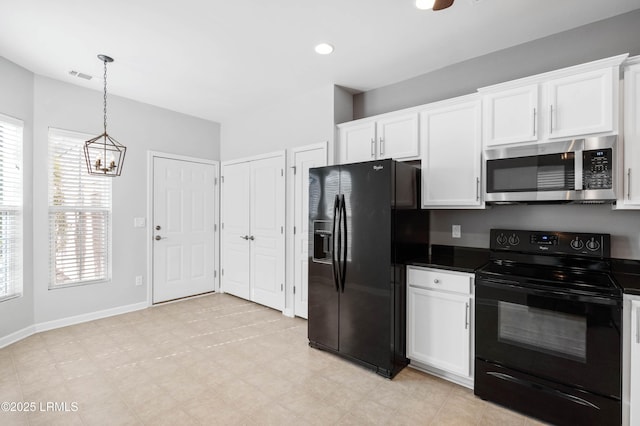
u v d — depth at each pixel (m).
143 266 3.92
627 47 2.14
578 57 2.30
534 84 2.12
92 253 3.50
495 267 2.21
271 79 3.19
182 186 4.28
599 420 1.70
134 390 2.18
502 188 2.22
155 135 4.00
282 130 3.83
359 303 2.52
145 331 3.21
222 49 2.61
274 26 2.29
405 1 2.01
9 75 2.82
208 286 4.58
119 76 3.13
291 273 3.73
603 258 2.08
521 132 2.17
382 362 2.39
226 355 2.72
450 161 2.54
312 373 2.44
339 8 2.08
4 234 2.83
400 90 3.23
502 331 2.02
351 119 3.55
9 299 2.86
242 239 4.35
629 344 1.65
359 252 2.52
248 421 1.88
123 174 3.73
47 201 3.16
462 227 2.80
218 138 4.67
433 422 1.88
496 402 2.05
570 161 1.96
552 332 1.84
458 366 2.22
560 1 2.00
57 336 3.04
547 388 1.86
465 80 2.81
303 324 3.46
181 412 1.96
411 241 2.64
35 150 3.07
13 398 2.07
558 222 2.37
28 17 2.17
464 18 2.19
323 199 2.79
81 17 2.17
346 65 2.89
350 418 1.92
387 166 2.36
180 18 2.19
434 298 2.35
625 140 1.87
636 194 1.83
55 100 3.20
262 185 4.06
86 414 1.92
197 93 3.58
